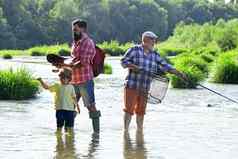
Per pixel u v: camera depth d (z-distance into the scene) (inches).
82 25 473.7
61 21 5748.0
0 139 424.5
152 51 485.1
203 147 412.5
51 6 5984.3
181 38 4205.2
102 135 456.1
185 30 4311.0
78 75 474.9
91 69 478.6
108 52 3740.2
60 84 476.4
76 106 482.0
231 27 3026.6
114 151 390.6
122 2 6481.3
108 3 6343.5
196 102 743.7
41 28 5565.9
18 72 776.9
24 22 5418.3
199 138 450.0
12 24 5354.3
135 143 423.2
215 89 1011.9
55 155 371.9
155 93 488.4
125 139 439.8
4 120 522.9
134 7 6569.9
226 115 599.8
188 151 397.1
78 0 6146.7
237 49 2554.1
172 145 418.3
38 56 3339.1
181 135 462.9
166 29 6820.9
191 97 823.1
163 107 668.7
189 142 431.8
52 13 5757.9
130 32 6510.8
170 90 962.1
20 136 439.5
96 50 482.0
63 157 366.0
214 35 3302.2
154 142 429.1
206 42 3745.1
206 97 829.2
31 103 684.1
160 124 522.0
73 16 5841.5
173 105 696.4
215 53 2605.8
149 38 480.7
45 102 700.0
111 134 461.7
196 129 495.5
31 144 408.5
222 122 543.2
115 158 367.6
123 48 3806.6
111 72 1520.7
